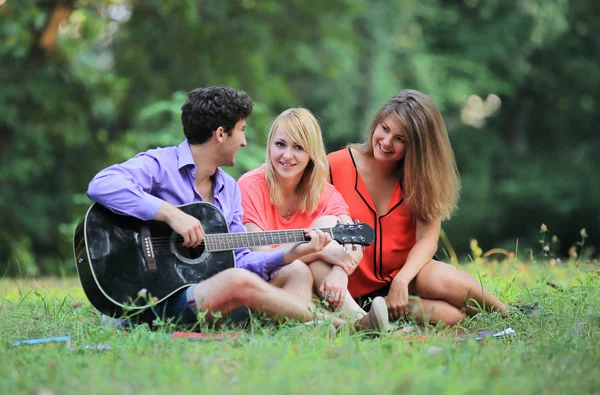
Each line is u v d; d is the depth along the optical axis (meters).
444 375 4.30
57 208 20.59
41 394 4.08
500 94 30.31
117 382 4.29
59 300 7.12
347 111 27.88
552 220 29.66
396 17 27.39
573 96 30.59
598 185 29.23
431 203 6.71
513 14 29.17
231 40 21.58
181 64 21.34
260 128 19.81
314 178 6.55
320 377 4.29
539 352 5.09
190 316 5.69
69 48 20.61
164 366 4.51
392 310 6.39
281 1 22.95
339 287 6.14
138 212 5.80
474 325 6.30
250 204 6.53
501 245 29.06
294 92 26.59
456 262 9.88
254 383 4.17
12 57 19.80
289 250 6.15
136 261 5.80
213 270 5.99
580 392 4.32
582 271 8.77
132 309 5.64
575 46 29.91
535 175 29.47
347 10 23.52
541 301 6.95
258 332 5.53
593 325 6.12
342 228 6.33
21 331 5.82
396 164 6.93
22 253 19.22
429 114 6.67
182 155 6.20
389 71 27.41
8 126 19.73
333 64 26.12
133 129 20.86
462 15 29.83
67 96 20.03
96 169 20.48
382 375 4.32
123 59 21.44
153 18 21.14
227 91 6.18
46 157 20.22
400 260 6.85
